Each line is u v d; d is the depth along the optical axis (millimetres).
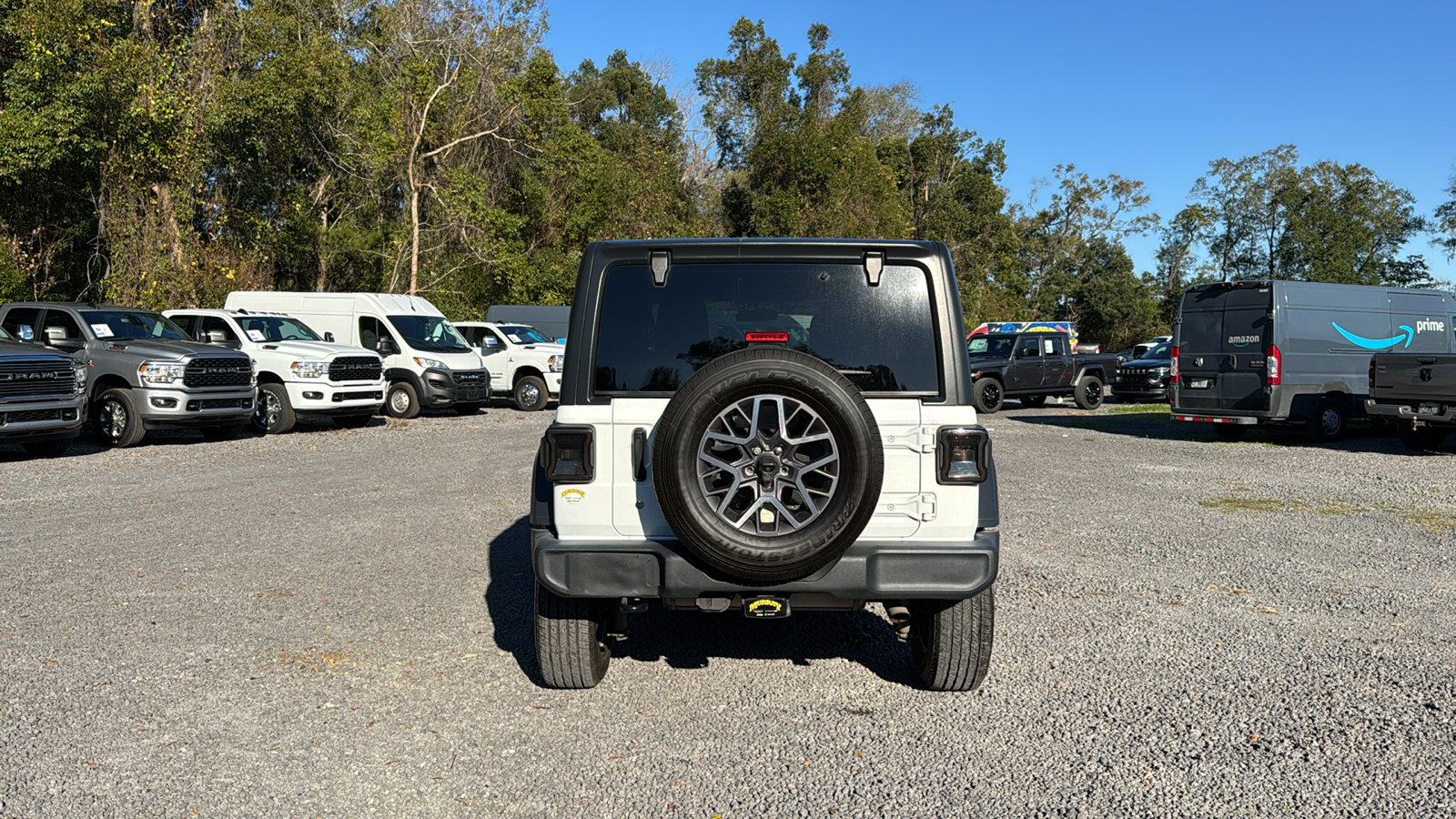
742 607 4023
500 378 22734
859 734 4027
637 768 3707
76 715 4199
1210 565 7062
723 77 63875
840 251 4188
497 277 39219
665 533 4031
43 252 28594
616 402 4043
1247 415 15734
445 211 37000
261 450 14188
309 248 36781
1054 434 17078
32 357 12375
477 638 5340
